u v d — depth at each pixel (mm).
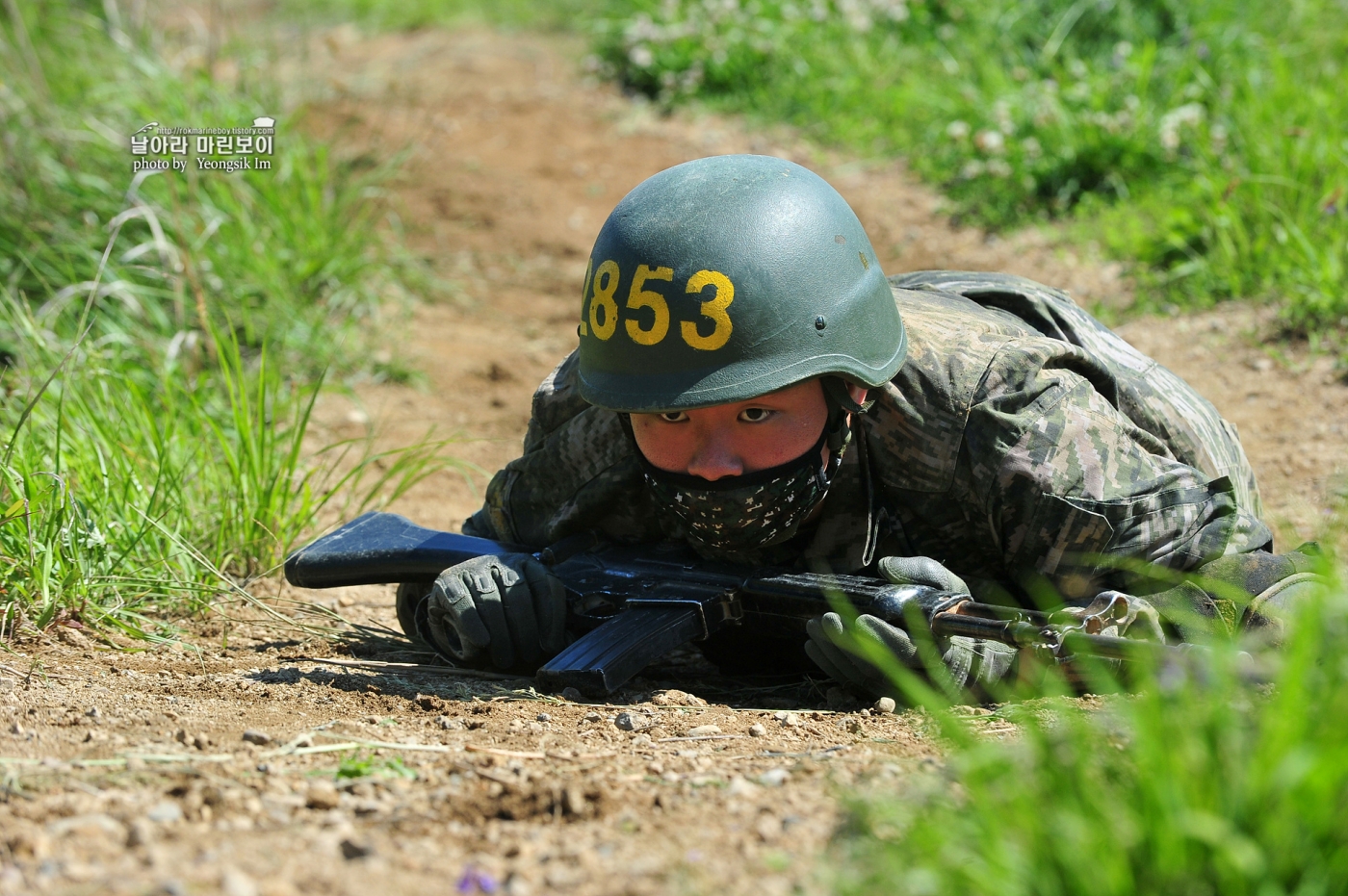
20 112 13930
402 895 3840
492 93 22578
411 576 7090
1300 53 16203
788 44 21344
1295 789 3383
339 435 11805
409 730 5594
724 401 5723
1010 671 5988
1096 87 16469
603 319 5961
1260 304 12586
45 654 6680
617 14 24078
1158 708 3705
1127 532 6055
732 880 3877
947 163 17172
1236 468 7426
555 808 4457
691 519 6195
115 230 11703
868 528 6383
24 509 7027
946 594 5871
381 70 23781
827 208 6055
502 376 13242
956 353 6250
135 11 17188
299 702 6047
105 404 9352
